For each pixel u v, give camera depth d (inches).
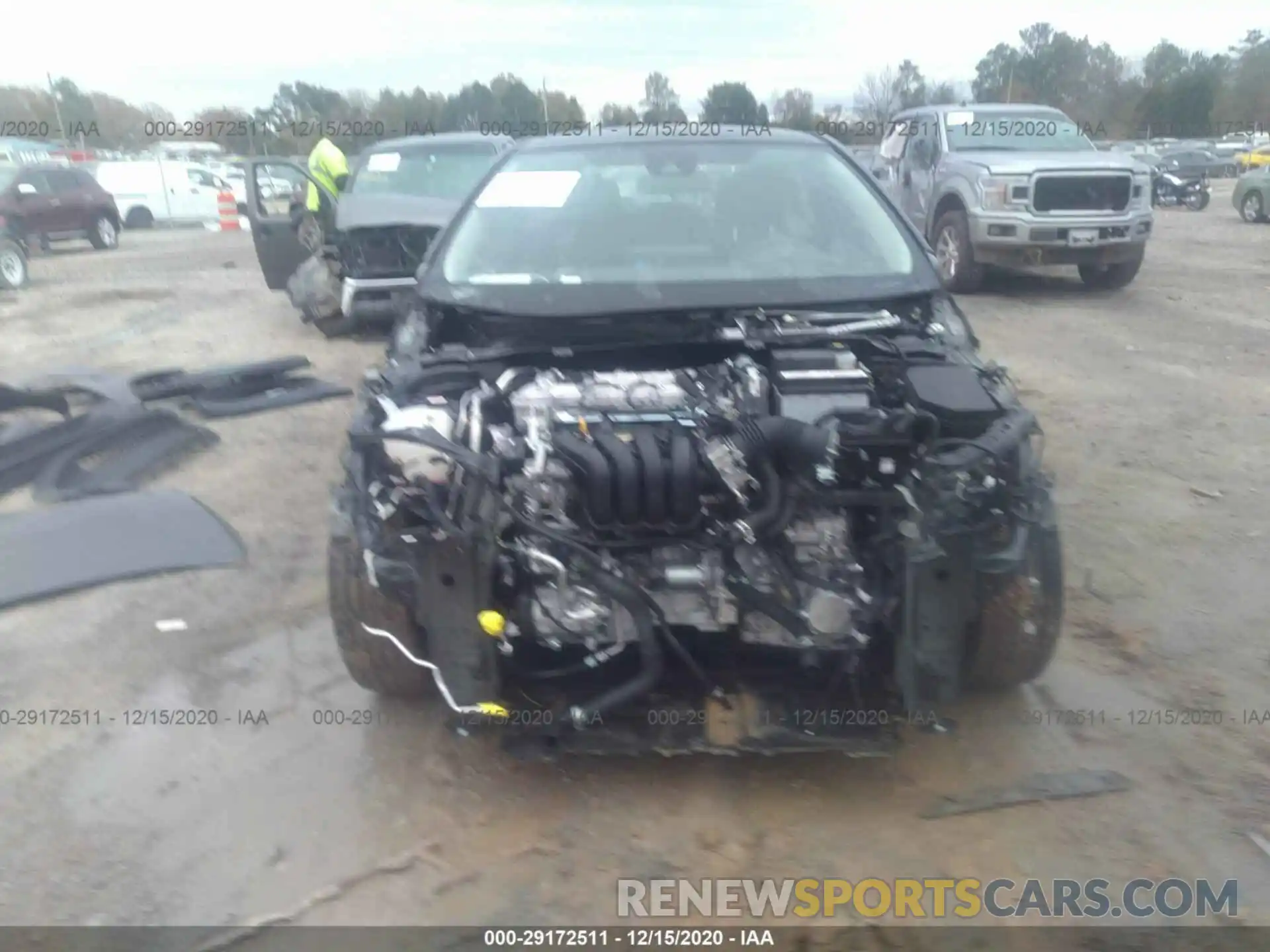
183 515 223.1
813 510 127.7
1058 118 546.3
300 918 122.0
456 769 147.2
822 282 159.6
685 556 128.0
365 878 127.9
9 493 243.4
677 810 138.6
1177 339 396.8
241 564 209.2
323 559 212.2
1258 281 542.0
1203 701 159.8
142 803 141.6
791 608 126.8
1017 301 490.0
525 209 178.4
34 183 830.5
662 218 174.1
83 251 890.1
